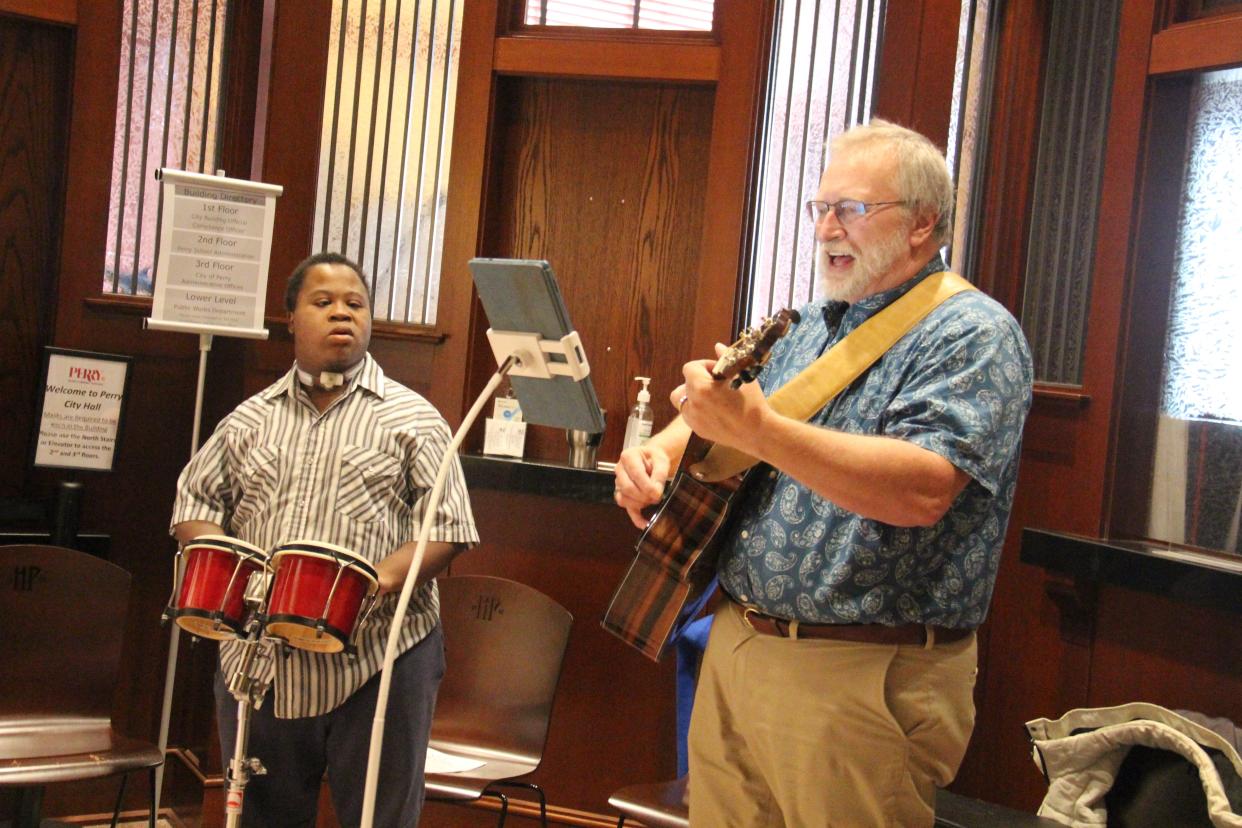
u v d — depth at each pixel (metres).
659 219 3.65
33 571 3.07
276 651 2.43
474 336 3.65
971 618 1.78
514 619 3.29
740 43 3.45
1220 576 2.60
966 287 1.84
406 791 2.52
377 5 3.65
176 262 3.23
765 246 3.48
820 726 1.78
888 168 1.82
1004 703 3.23
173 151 3.66
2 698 3.02
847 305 1.94
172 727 3.72
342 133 3.65
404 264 3.70
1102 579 2.86
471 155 3.62
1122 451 3.06
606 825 3.51
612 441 3.68
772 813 1.94
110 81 3.56
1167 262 3.00
